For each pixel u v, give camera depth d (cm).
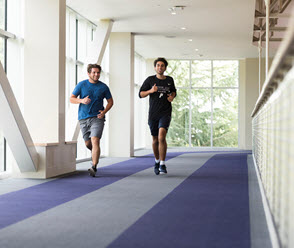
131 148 1399
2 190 550
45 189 560
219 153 1584
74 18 1165
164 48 1739
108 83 1428
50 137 779
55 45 787
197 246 275
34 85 789
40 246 277
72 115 1060
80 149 1193
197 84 2158
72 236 304
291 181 226
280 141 295
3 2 795
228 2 1059
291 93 230
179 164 1015
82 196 498
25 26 794
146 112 2073
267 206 389
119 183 625
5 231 321
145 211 403
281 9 1016
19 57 808
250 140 2016
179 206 431
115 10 1143
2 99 595
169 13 1173
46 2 789
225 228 330
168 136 2178
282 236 262
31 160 681
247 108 1997
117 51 1398
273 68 261
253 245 277
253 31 1373
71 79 1131
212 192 533
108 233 313
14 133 641
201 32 1420
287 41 190
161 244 280
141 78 2006
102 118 727
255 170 852
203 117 2158
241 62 2056
